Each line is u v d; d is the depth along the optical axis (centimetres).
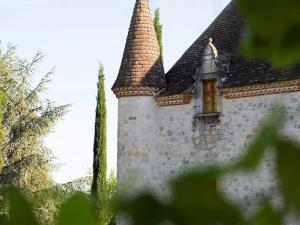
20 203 257
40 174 8938
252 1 264
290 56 273
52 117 9156
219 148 5491
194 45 6172
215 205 252
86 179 8719
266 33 269
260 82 5231
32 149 9188
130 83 5912
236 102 5422
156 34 6712
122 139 5962
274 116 251
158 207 253
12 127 9162
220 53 5747
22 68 9288
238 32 5922
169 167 5781
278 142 246
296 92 5044
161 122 5872
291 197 246
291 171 245
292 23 265
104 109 6594
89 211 264
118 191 263
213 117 5544
